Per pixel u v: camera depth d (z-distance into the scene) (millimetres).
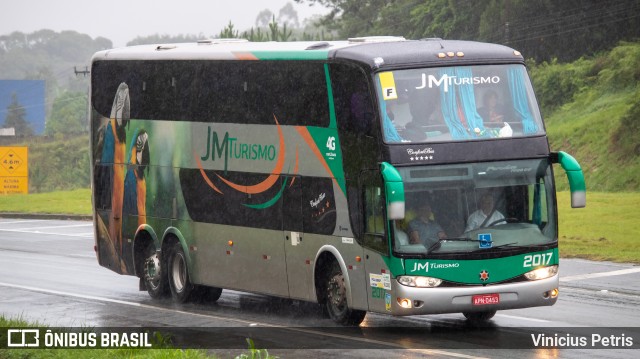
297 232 34750
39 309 39875
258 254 36781
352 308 32469
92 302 41750
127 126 43781
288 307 39531
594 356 27516
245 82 37125
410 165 30359
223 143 38281
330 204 33094
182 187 40500
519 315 35219
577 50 123750
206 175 39156
